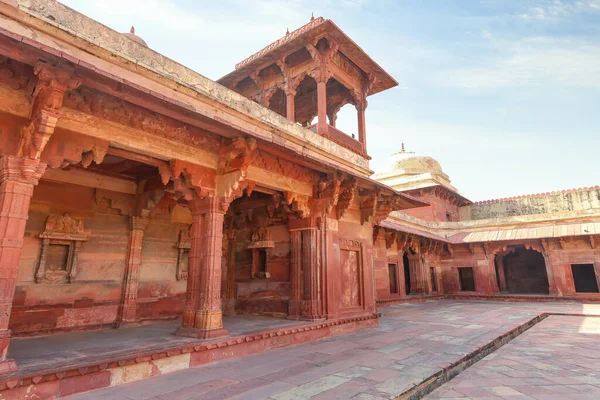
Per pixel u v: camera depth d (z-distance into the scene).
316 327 7.95
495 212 27.17
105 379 4.48
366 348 6.98
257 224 10.01
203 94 6.54
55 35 4.82
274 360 5.98
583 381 5.07
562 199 24.17
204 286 6.25
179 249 9.20
